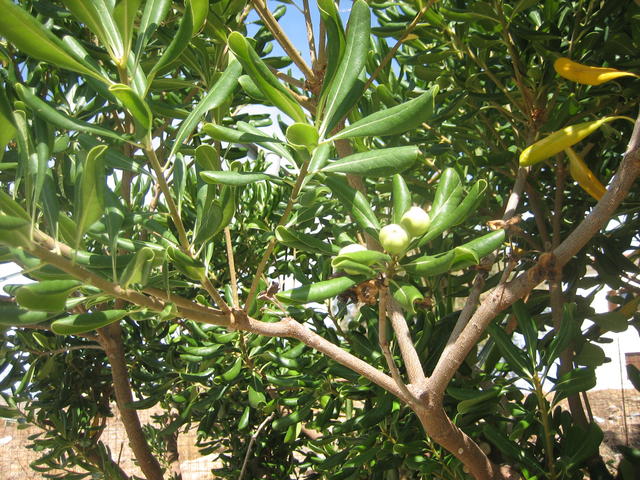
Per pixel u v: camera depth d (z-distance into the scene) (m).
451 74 0.52
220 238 0.70
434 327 0.51
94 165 0.21
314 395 0.55
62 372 0.72
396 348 0.50
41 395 0.72
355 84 0.28
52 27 0.43
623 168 0.31
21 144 0.23
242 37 0.23
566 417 0.45
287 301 0.28
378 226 0.30
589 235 0.32
